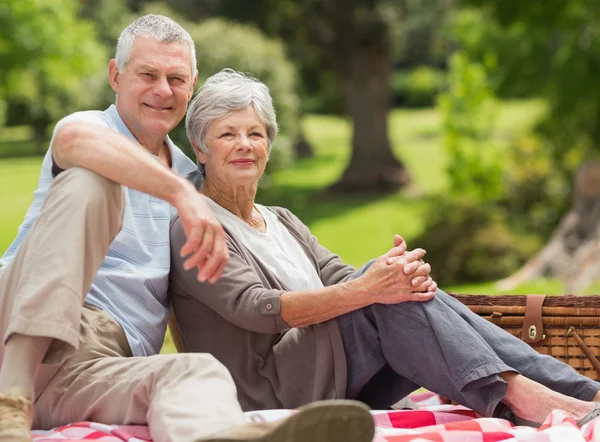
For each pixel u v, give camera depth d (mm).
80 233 2754
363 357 3320
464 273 12023
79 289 2736
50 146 3051
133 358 2910
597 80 16406
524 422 3121
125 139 2881
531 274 10594
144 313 3242
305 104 36406
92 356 2998
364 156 22625
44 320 2670
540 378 3133
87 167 2830
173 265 3381
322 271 3725
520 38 17969
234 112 3484
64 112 26500
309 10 21328
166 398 2639
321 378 3279
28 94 25422
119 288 3213
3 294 2842
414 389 3445
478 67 16344
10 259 3162
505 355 3168
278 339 3404
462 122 15945
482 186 15688
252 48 15852
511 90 18094
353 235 17141
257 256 3453
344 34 21750
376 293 3168
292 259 3611
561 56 16609
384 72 22469
